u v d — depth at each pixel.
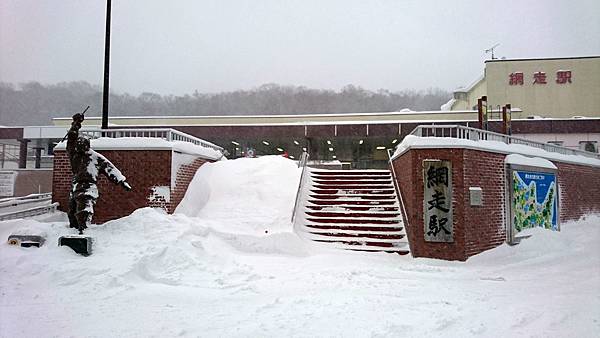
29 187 28.58
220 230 13.31
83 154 11.98
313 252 13.35
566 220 17.78
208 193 16.34
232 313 7.46
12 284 9.12
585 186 19.39
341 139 31.55
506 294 8.99
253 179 17.08
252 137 30.27
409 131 29.00
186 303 8.11
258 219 14.61
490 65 38.47
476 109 38.75
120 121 34.66
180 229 12.04
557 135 29.41
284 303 8.06
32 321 7.00
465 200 13.42
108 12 17.17
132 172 14.73
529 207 15.33
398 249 13.88
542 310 7.70
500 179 14.63
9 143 38.12
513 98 37.81
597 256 13.22
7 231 12.12
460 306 7.99
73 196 11.95
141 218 12.22
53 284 9.20
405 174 14.97
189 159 16.12
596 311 7.66
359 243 14.28
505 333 6.54
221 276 10.01
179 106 100.38
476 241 13.55
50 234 11.60
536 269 11.80
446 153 13.67
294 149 35.25
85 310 7.62
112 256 10.45
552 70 37.53
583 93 37.06
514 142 17.30
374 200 16.53
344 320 7.06
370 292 9.01
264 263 11.52
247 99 106.44
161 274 10.03
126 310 7.63
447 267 12.02
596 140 29.00
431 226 13.43
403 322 6.98
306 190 17.25
